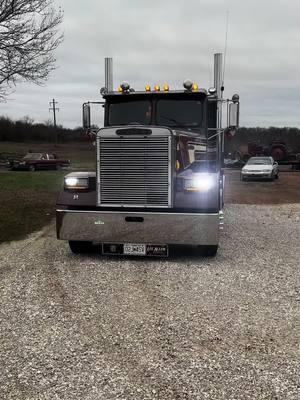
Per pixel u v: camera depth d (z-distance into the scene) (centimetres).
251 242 830
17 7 1680
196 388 333
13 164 3541
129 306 495
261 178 2572
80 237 672
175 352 388
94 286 564
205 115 820
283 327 438
